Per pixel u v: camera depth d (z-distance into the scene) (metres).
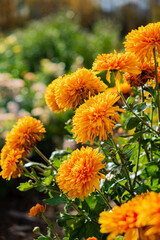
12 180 1.61
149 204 0.40
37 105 1.87
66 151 0.77
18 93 1.97
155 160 0.73
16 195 1.59
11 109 1.75
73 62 2.77
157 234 0.42
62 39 3.14
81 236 0.69
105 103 0.57
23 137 0.69
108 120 0.56
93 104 0.58
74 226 0.69
